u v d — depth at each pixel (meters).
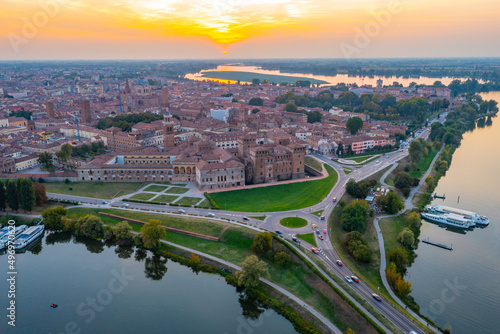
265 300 169.75
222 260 199.38
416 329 149.62
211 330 154.25
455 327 157.25
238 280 178.88
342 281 176.00
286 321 159.88
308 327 152.62
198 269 193.62
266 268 181.00
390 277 185.38
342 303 163.12
